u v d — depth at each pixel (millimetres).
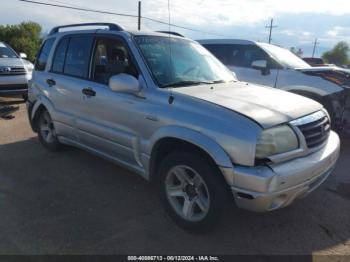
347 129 6152
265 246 3184
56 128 5098
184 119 3207
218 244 3188
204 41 8188
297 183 2975
